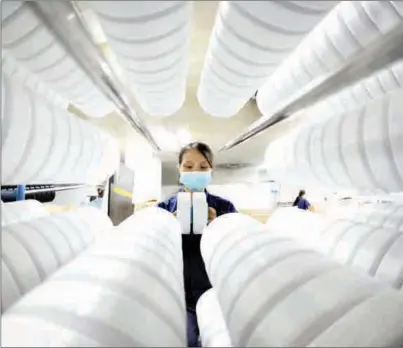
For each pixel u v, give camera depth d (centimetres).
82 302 37
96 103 111
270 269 45
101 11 44
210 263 60
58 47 72
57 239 66
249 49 59
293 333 35
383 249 65
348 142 50
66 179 57
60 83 85
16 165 40
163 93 83
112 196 203
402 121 44
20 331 34
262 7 46
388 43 60
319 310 37
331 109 111
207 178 131
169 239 69
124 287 41
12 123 38
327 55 77
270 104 117
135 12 42
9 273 50
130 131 212
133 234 63
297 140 63
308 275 42
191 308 109
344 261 70
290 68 93
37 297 39
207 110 114
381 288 41
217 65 75
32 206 90
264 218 235
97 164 66
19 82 43
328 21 73
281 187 280
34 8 60
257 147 230
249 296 42
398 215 77
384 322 36
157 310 41
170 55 60
